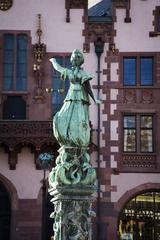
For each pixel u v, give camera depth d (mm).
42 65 45594
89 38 46031
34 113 45062
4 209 44062
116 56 45844
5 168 44344
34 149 44250
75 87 19312
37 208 43844
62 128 18969
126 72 45844
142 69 45875
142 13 46406
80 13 46406
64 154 19078
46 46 45875
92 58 45781
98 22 46156
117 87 45406
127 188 44156
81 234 18594
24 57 45875
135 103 45250
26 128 43531
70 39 46031
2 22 46156
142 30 46188
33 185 44125
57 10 46438
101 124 44906
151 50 45906
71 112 19078
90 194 18859
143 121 45312
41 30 46062
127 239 43906
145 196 44531
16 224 43625
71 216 18672
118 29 46188
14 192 44031
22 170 44312
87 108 19453
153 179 44406
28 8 46406
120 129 44969
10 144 43469
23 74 45719
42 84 45438
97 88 45281
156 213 44188
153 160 44625
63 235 18609
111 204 43875
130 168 44406
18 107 45281
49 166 35844
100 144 44625
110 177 44281
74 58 19766
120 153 44625
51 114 45062
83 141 19000
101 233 43344
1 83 45406
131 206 44406
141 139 45000
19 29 46125
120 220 44156
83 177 18891
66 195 18719
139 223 44156
